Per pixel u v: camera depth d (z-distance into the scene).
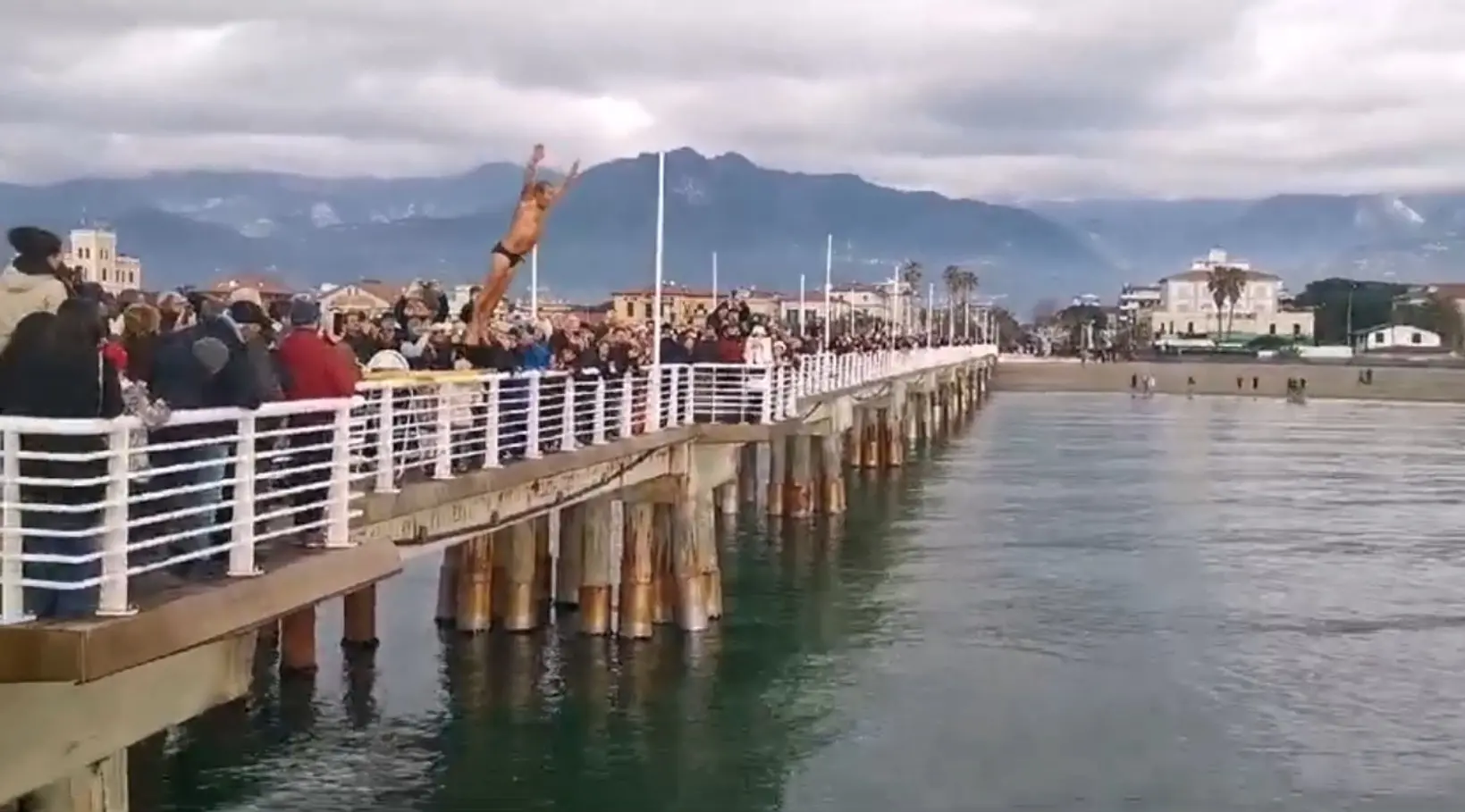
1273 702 25.39
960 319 181.50
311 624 25.25
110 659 9.42
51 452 9.83
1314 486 58.53
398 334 20.97
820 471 45.75
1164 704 25.23
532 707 23.95
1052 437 83.00
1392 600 34.22
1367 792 20.95
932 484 57.06
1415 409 114.06
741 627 29.97
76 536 9.47
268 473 12.53
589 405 23.28
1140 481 59.19
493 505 19.30
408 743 22.19
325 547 13.10
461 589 27.55
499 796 20.27
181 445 10.69
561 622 28.38
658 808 20.02
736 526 44.12
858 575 36.47
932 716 24.25
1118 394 131.75
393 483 16.14
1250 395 130.88
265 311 14.34
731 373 29.59
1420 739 23.44
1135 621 31.62
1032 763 22.02
